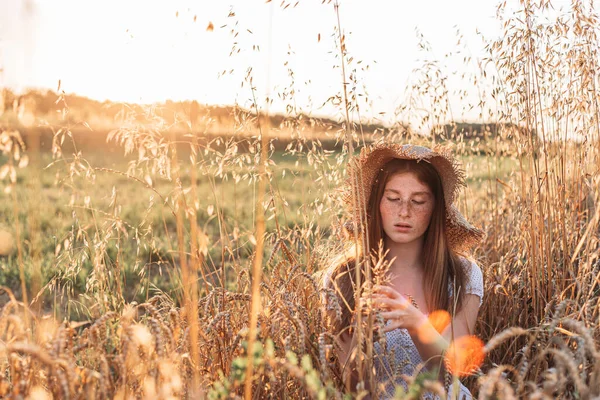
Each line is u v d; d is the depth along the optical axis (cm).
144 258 542
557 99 371
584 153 378
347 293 257
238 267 283
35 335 208
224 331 224
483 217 459
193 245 181
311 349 206
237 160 292
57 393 163
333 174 341
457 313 269
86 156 1122
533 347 246
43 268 477
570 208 366
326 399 179
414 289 276
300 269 274
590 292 253
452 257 277
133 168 243
